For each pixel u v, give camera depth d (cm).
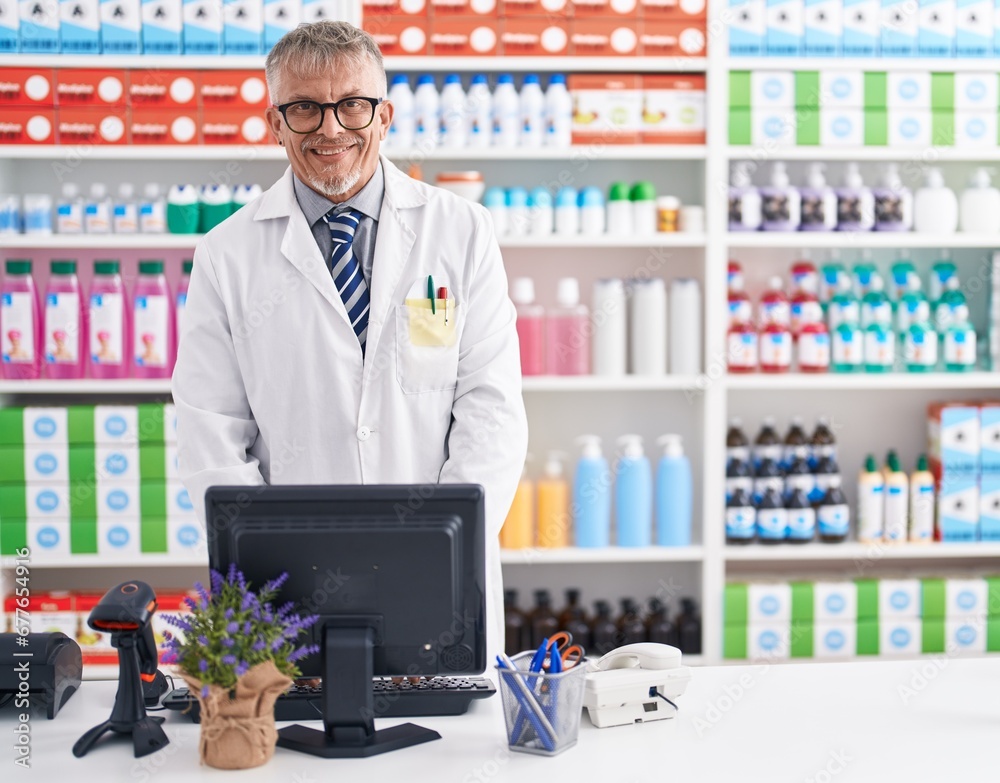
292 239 186
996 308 306
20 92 281
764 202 296
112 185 310
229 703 125
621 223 294
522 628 302
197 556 286
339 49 171
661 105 292
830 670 161
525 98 289
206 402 185
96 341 284
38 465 283
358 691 131
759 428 324
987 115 295
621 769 126
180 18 281
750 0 289
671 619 309
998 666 162
